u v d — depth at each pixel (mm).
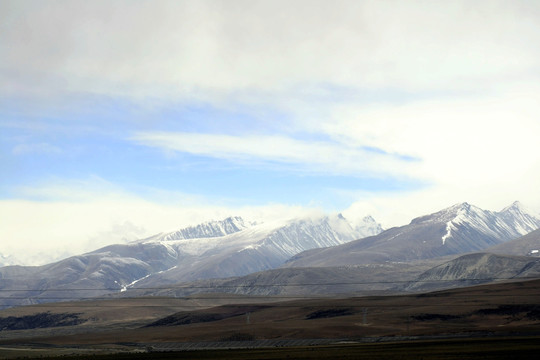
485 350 163625
